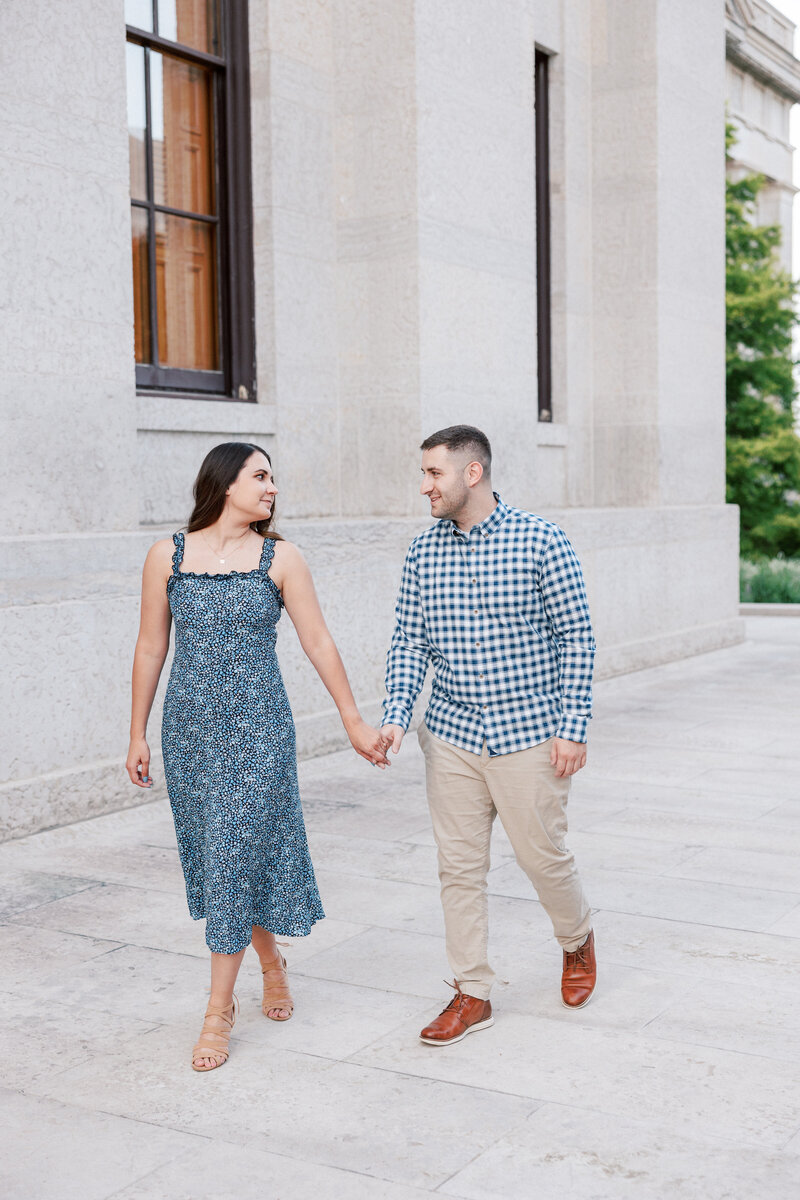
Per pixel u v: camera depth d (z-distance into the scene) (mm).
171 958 4328
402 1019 3795
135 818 6203
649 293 11633
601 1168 2891
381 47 8477
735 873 5293
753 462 22953
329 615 7766
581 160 11633
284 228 8320
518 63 9586
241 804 3473
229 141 8133
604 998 3949
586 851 5645
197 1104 3248
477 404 9227
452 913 3674
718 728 8648
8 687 5660
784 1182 2824
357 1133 3078
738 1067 3436
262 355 8328
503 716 3551
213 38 8039
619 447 11914
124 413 6500
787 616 16703
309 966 4250
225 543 3598
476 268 9133
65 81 6078
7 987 4078
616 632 10969
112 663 6199
